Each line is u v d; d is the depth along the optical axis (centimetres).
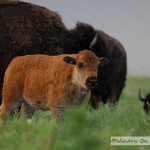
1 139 2883
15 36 4800
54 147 2552
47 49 4888
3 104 3984
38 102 3903
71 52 5138
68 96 3772
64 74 3766
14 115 3888
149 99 6706
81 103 3838
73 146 2328
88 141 2278
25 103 4078
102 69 6006
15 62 3984
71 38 5156
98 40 5888
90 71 3691
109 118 4172
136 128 3828
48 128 3172
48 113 4703
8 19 4831
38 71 3881
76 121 2369
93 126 3669
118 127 3625
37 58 3938
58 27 5025
